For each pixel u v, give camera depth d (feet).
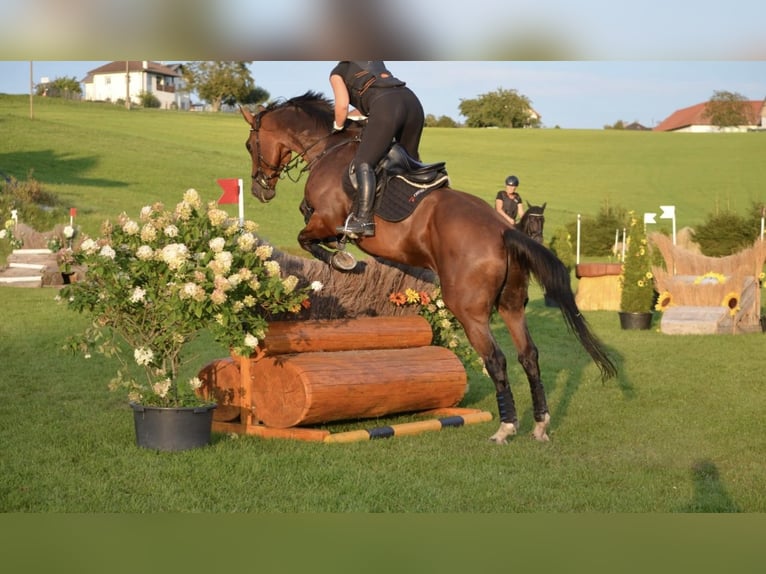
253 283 25.58
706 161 237.25
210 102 380.99
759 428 28.89
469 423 29.96
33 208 117.29
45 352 41.60
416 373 28.60
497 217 26.55
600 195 190.08
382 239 27.78
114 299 24.85
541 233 37.60
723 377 38.99
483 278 25.80
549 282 25.04
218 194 159.84
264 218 139.74
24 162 170.09
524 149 263.08
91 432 26.66
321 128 31.32
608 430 28.63
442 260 26.50
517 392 36.09
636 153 254.27
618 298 70.59
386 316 31.37
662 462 24.41
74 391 33.17
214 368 28.40
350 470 22.94
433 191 27.40
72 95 404.16
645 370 40.93
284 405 26.68
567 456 25.07
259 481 21.76
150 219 26.08
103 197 143.02
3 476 21.65
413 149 29.43
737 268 58.49
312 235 30.50
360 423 29.78
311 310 29.35
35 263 75.20
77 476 21.70
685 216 168.45
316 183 29.94
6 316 53.06
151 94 405.80
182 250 24.63
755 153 247.70
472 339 26.25
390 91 28.27
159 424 24.31
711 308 56.49
